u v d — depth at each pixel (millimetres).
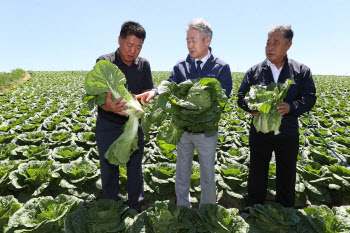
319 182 4344
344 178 4340
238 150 5773
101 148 3229
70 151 5492
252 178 3451
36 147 5676
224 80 3123
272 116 2865
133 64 3285
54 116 9383
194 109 2408
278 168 3338
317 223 3033
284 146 3119
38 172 4168
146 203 4195
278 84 2990
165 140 2926
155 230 2816
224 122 8742
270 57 2998
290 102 3018
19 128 7594
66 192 4359
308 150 5688
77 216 2932
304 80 3088
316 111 10734
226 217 2951
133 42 2898
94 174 4465
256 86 3021
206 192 3240
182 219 2961
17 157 5508
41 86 22094
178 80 3359
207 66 3117
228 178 4316
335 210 3229
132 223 3000
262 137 3199
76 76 33250
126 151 2703
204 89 2572
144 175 4535
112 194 3434
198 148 3104
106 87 2508
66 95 16656
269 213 3064
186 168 3363
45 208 3197
